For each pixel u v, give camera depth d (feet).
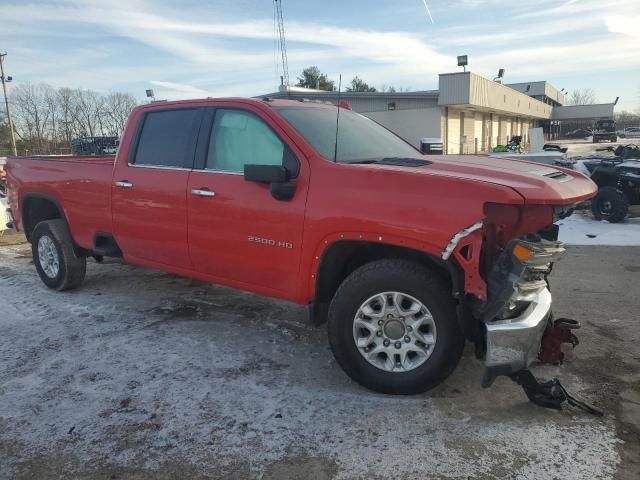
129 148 16.35
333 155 12.73
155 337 15.17
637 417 10.72
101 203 17.02
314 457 9.64
